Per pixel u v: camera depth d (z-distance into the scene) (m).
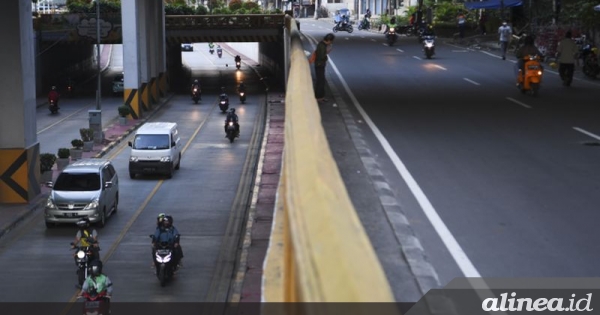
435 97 45.56
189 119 97.50
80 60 161.88
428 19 136.38
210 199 55.66
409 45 103.38
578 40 77.81
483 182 21.91
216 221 49.28
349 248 4.07
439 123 34.34
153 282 37.19
